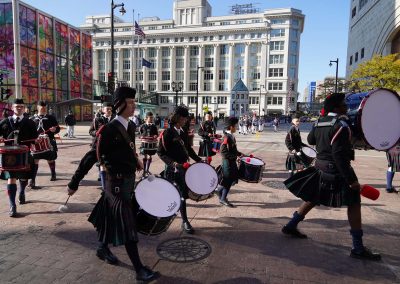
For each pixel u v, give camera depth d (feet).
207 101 294.25
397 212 18.78
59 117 133.18
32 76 116.78
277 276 11.35
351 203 12.50
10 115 18.97
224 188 19.39
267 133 102.63
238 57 286.05
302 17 272.10
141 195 11.01
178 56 301.43
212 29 285.64
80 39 148.87
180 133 15.43
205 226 16.02
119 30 344.08
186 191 14.61
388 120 12.96
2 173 16.58
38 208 18.06
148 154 27.99
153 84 307.58
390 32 124.88
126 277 11.06
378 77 96.37
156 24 336.70
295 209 18.95
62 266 11.71
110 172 10.60
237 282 10.90
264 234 15.14
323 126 12.90
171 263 12.14
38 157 21.83
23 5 110.73
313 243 14.20
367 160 41.22
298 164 24.49
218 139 34.94
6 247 13.19
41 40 120.98
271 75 279.08
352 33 190.39
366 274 11.59
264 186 24.73
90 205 18.76
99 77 319.88
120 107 10.71
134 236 10.27
